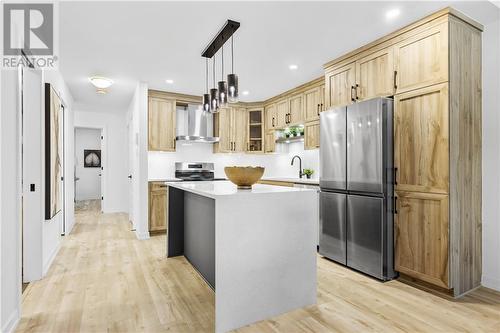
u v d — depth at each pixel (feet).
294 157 17.98
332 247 10.77
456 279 7.92
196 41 9.55
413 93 8.50
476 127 8.54
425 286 8.57
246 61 11.47
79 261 11.01
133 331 6.32
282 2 7.32
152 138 15.78
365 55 9.99
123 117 23.08
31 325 6.52
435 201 8.02
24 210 9.07
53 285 8.73
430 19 8.05
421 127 8.35
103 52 10.45
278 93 16.66
